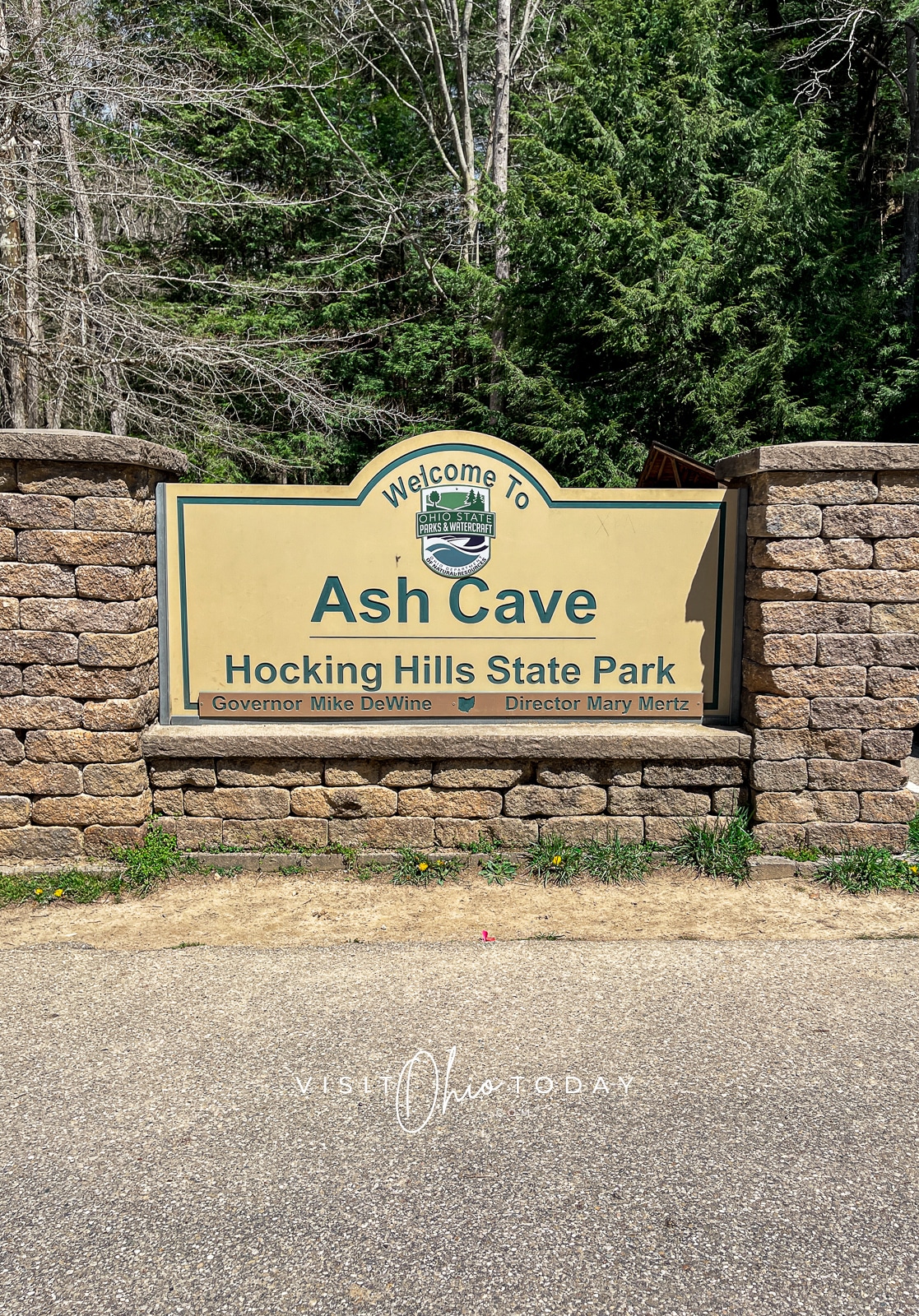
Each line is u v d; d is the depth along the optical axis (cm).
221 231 1652
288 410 1447
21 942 450
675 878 523
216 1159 294
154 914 480
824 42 1532
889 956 432
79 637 501
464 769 533
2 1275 250
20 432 484
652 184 1273
